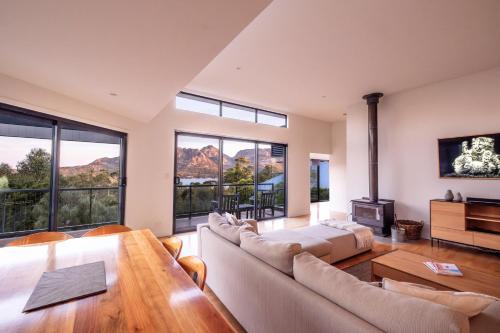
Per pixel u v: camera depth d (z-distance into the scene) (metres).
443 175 4.18
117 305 0.99
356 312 1.04
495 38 2.90
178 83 2.52
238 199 5.58
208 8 1.39
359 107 5.52
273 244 1.69
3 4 1.30
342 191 7.38
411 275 2.18
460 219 3.66
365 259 3.39
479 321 1.00
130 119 4.09
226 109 5.50
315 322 1.16
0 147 2.63
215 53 1.92
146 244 1.78
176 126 4.71
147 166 4.34
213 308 0.98
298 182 6.73
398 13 2.44
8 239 2.72
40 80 2.45
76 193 3.38
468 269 2.28
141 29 1.59
